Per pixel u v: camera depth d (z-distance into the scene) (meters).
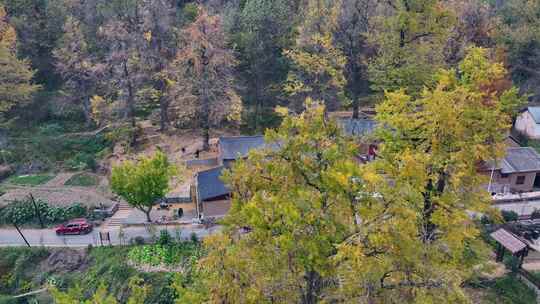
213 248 19.98
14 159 57.16
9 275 39.72
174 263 37.34
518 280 31.48
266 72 63.97
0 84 56.09
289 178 17.98
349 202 16.59
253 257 16.89
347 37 58.12
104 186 51.31
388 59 42.97
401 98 24.75
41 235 43.31
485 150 23.33
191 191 47.50
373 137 26.45
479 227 36.09
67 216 45.44
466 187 25.05
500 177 45.19
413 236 18.05
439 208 22.58
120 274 37.16
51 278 38.38
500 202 43.28
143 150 57.28
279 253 16.58
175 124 63.31
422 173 21.27
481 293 30.55
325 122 18.66
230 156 47.75
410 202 18.78
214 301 17.20
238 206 18.34
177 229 40.19
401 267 17.25
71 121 65.44
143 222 43.16
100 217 45.31
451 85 25.36
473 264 24.88
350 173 16.38
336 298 17.55
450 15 41.28
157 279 36.22
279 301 17.42
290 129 18.28
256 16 61.38
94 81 63.72
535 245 35.66
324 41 53.41
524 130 56.94
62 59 63.06
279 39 62.56
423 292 17.36
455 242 21.95
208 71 53.12
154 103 64.25
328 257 16.09
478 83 25.02
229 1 73.69
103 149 59.72
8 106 57.59
